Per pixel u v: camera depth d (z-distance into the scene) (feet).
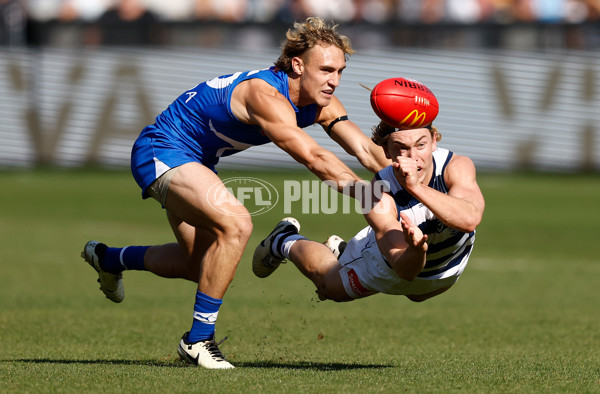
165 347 66.64
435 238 50.83
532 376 50.67
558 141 234.58
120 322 79.36
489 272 122.31
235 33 265.54
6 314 82.58
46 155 246.06
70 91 243.60
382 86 48.06
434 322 81.87
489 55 233.96
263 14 265.54
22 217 174.91
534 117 234.17
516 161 236.02
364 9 262.06
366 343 70.08
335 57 54.24
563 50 245.24
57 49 243.60
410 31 258.98
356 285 55.36
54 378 47.70
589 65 230.89
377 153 57.82
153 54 241.14
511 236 159.94
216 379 47.78
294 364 58.70
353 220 176.35
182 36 265.95
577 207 193.47
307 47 54.13
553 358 60.90
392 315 86.58
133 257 64.03
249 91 54.19
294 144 51.42
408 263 47.14
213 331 56.13
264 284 108.88
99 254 64.90
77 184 224.94
